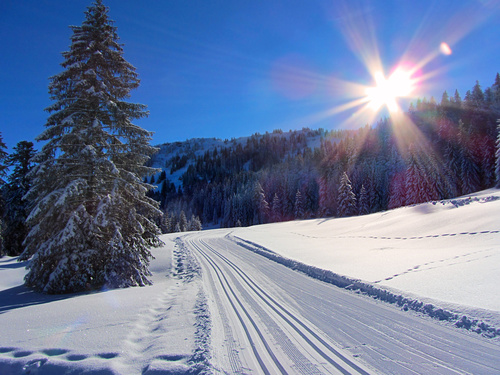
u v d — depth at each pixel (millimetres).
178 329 5000
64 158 10242
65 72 10703
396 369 3480
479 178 54750
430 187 45438
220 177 152250
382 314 5484
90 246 10344
